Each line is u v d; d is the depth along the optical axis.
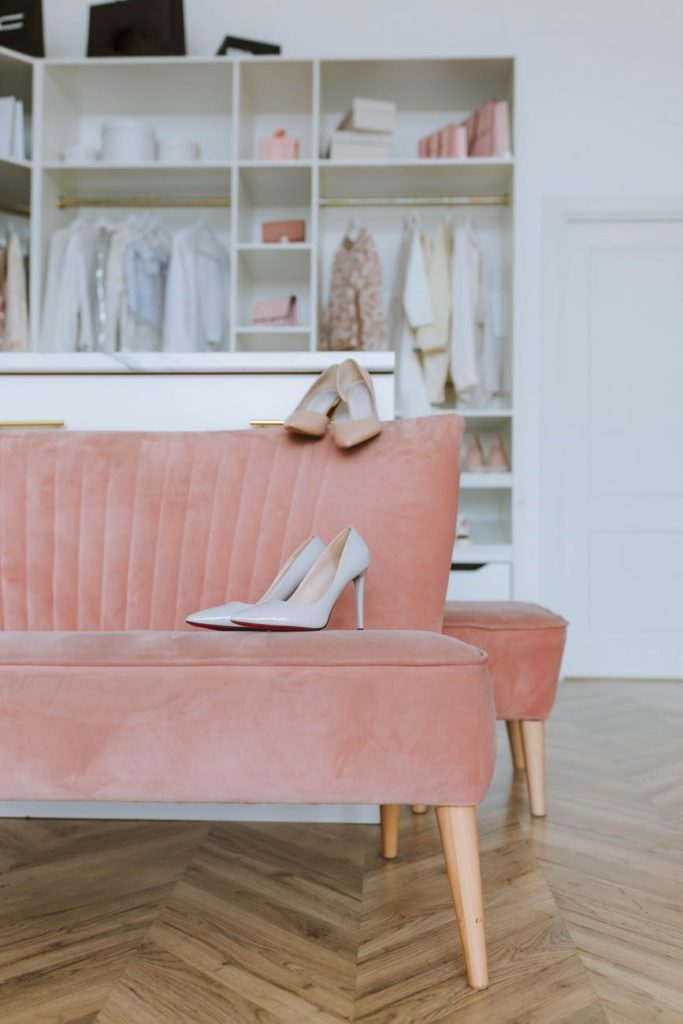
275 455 1.51
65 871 1.36
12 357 1.72
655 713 2.77
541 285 3.65
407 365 3.44
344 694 0.93
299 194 3.73
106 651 0.96
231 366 1.70
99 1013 0.91
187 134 3.86
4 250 3.46
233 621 1.13
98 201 3.63
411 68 3.43
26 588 1.49
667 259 3.70
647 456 3.67
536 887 1.30
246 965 1.03
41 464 1.52
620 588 3.65
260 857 1.43
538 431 3.64
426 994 0.96
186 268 3.46
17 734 0.94
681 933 1.14
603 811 1.71
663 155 3.68
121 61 3.38
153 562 1.49
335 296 3.50
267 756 0.93
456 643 1.00
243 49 3.50
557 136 3.69
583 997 0.96
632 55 3.69
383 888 1.29
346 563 1.25
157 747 0.94
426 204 3.57
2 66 3.42
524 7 3.70
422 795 0.94
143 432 1.56
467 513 3.75
